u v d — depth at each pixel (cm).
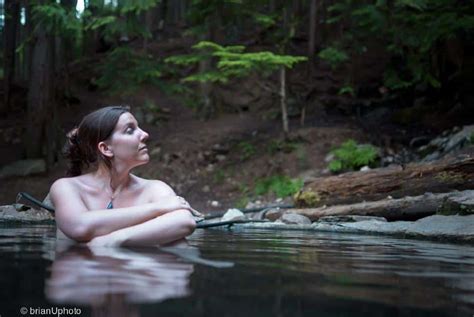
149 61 1046
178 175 1067
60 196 248
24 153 1120
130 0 891
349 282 138
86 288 113
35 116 1102
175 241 245
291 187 901
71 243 237
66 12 921
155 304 99
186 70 1431
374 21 1004
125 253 194
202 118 1278
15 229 344
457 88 1187
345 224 491
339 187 659
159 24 1798
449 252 255
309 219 590
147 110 1294
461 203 476
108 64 1027
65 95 1338
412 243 317
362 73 1359
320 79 1366
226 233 393
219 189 1005
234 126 1219
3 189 1013
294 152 1034
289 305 103
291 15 1141
